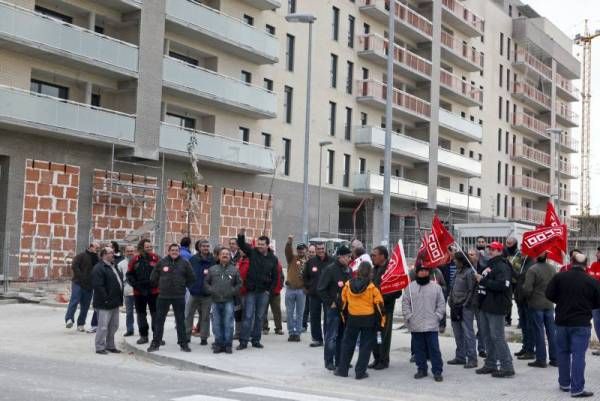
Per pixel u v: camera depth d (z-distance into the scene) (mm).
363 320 11094
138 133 29438
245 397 9234
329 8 42844
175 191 32781
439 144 55438
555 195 70250
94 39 27812
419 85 51219
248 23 37406
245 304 13594
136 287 13852
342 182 43562
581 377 9906
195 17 32312
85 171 28750
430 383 10820
